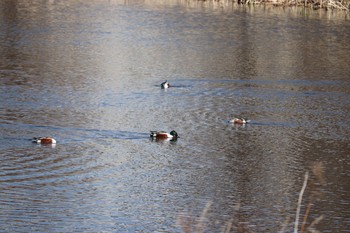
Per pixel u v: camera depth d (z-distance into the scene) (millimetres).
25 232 45062
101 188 53719
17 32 121625
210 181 56281
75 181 55000
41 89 83750
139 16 145125
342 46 121188
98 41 117188
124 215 48750
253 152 63969
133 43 116938
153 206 50625
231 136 68625
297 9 162375
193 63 102938
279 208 51125
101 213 49000
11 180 54281
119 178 56031
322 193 54219
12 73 91188
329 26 141250
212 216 49250
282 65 103875
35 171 56594
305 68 102375
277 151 64375
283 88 90062
